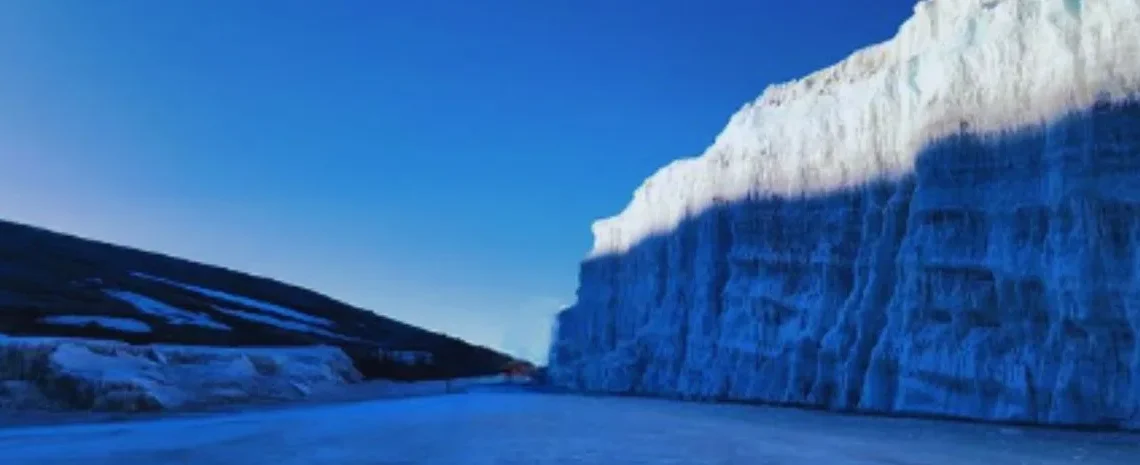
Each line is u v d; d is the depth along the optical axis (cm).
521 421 3030
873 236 3853
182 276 11700
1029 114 3130
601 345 6462
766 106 4947
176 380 4853
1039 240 2994
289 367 6450
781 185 4544
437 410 3834
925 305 3316
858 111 4153
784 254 4403
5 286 7875
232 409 4338
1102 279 2722
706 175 5078
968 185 3297
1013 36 3250
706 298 4834
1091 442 2231
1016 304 3016
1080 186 2831
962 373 3061
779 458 1897
